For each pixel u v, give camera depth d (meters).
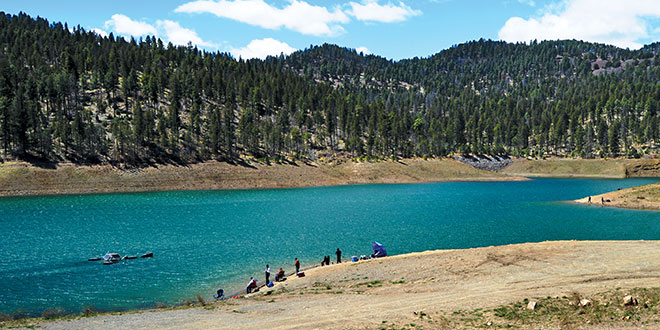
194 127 187.75
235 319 25.22
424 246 55.69
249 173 169.25
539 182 191.88
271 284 37.88
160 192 137.88
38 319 27.16
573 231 64.56
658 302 21.92
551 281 29.30
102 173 143.38
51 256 50.19
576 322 20.70
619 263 32.69
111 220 78.31
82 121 167.50
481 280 31.72
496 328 20.69
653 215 80.38
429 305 25.52
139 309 32.72
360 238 61.59
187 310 29.47
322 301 29.52
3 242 57.84
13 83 182.62
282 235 64.12
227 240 60.28
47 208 94.62
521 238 60.09
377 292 31.30
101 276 42.22
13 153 139.38
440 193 139.75
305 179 176.12
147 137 170.00
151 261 48.38
